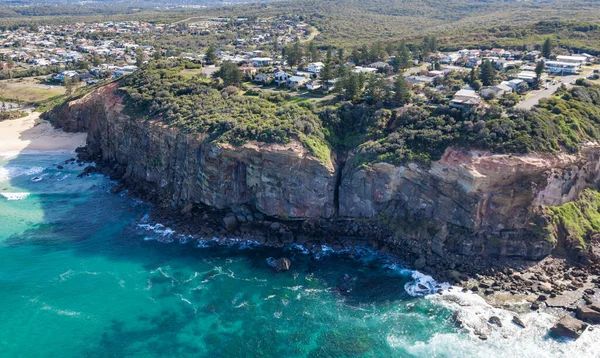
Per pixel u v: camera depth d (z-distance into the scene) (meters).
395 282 75.69
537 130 80.62
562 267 76.44
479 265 77.56
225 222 90.19
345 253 83.75
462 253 79.38
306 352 62.53
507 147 78.44
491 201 78.56
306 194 88.88
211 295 73.25
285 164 87.69
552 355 60.28
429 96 101.25
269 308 70.44
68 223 94.31
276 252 84.56
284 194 89.44
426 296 72.12
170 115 105.56
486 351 61.44
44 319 67.88
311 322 67.69
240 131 92.00
